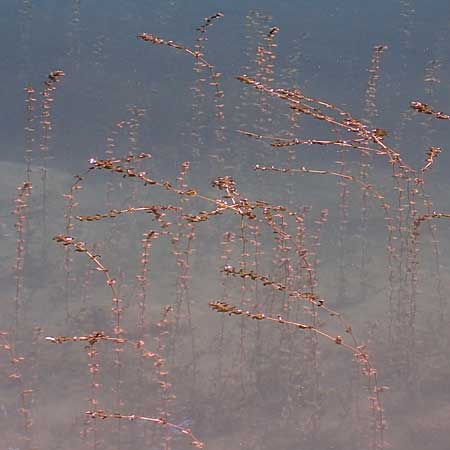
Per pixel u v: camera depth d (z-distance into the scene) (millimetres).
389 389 5992
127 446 5438
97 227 8359
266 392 5988
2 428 5664
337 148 9547
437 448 5414
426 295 7203
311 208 8461
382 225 8297
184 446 5469
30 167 9484
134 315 6844
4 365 6297
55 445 5480
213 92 10453
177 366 6215
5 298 7277
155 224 8281
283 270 6723
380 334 6586
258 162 9367
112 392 6012
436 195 8781
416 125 10078
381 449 5246
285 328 6305
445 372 6145
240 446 5496
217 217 8352
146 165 9289
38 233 8227
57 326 6820
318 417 5684
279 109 9906
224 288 6879
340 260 7773
